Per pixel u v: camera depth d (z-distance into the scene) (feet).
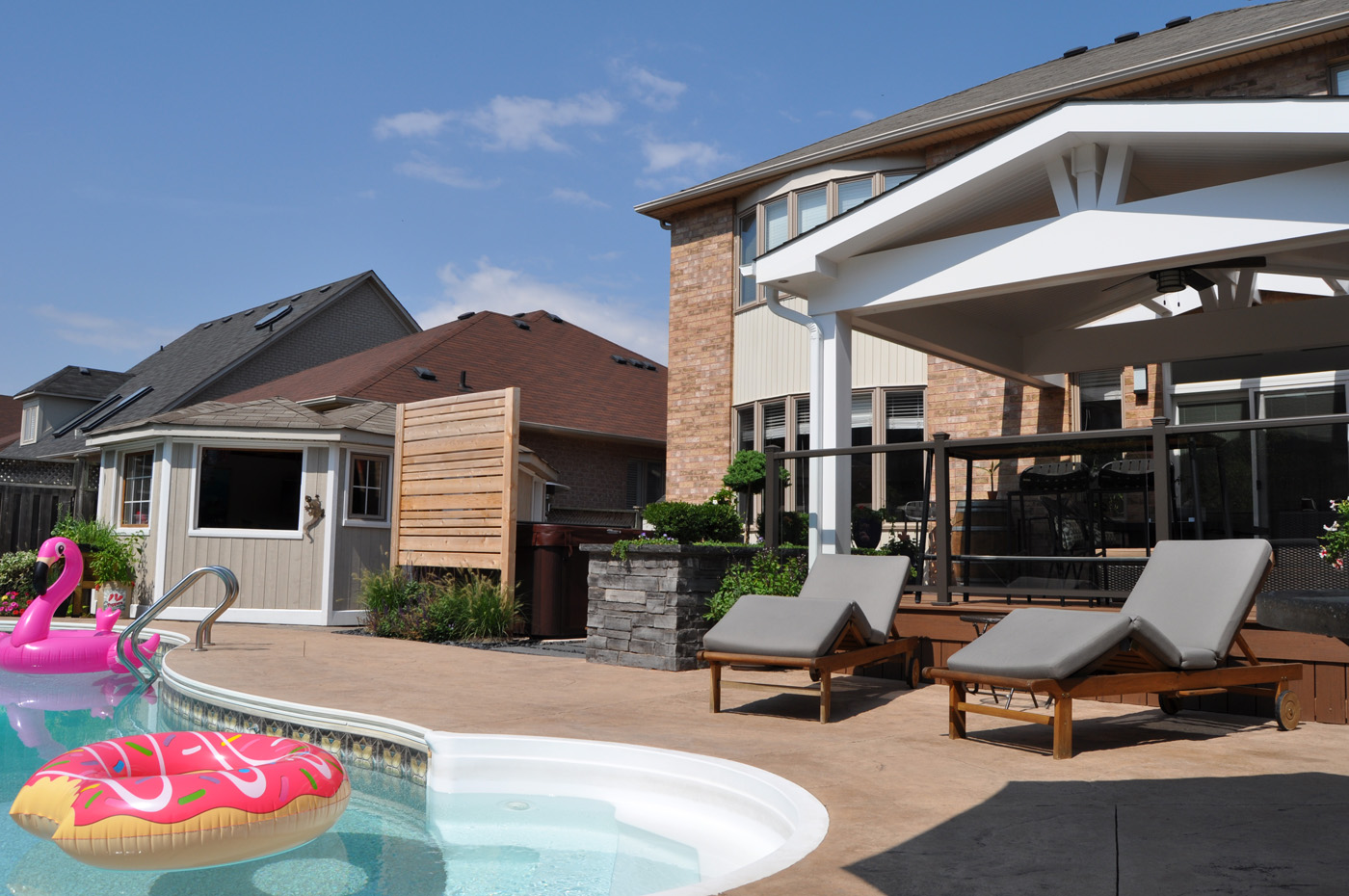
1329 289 33.65
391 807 15.02
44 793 11.34
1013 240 23.26
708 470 48.03
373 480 42.65
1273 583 18.99
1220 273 28.60
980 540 23.26
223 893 11.34
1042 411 38.60
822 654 18.12
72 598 41.50
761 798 12.80
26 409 86.17
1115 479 21.50
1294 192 19.80
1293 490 19.30
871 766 14.03
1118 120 21.38
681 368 49.75
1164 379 35.88
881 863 9.45
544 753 15.37
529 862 12.30
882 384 42.60
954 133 40.32
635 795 14.61
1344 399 32.48
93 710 24.44
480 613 33.37
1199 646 16.33
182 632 34.22
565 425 62.85
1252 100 20.16
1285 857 9.42
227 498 41.93
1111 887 8.60
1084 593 21.54
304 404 56.70
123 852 10.74
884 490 29.91
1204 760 14.42
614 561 26.66
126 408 78.64
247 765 12.94
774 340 45.52
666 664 24.91
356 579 41.32
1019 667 14.97
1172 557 17.88
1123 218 21.77
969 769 13.87
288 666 25.30
